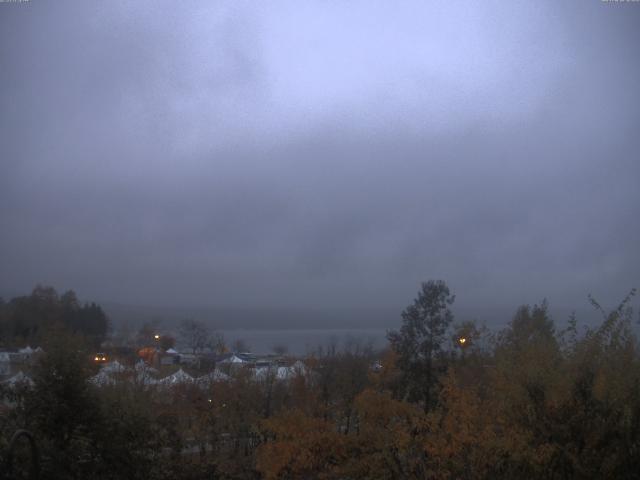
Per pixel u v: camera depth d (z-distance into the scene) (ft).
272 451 58.44
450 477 43.42
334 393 91.56
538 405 39.47
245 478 64.59
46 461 38.88
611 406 37.73
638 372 38.42
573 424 37.86
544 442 38.68
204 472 54.39
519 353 43.47
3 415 42.73
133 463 46.26
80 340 47.44
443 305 87.86
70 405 43.93
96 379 72.13
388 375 63.62
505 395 40.86
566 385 39.11
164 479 49.98
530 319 55.16
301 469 58.39
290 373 103.40
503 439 39.24
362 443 54.75
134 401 50.24
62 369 44.42
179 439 53.01
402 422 51.72
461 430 43.24
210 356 181.37
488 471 41.37
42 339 47.55
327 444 56.44
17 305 160.66
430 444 45.52
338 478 53.83
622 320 40.40
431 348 85.56
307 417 61.00
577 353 40.63
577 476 37.14
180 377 107.34
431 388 82.38
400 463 50.06
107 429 45.19
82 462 42.98
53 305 169.68
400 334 88.74
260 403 96.68
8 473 32.09
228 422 94.48
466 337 53.52
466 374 51.24
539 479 38.45
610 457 36.68
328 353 132.46
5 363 66.23
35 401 43.14
